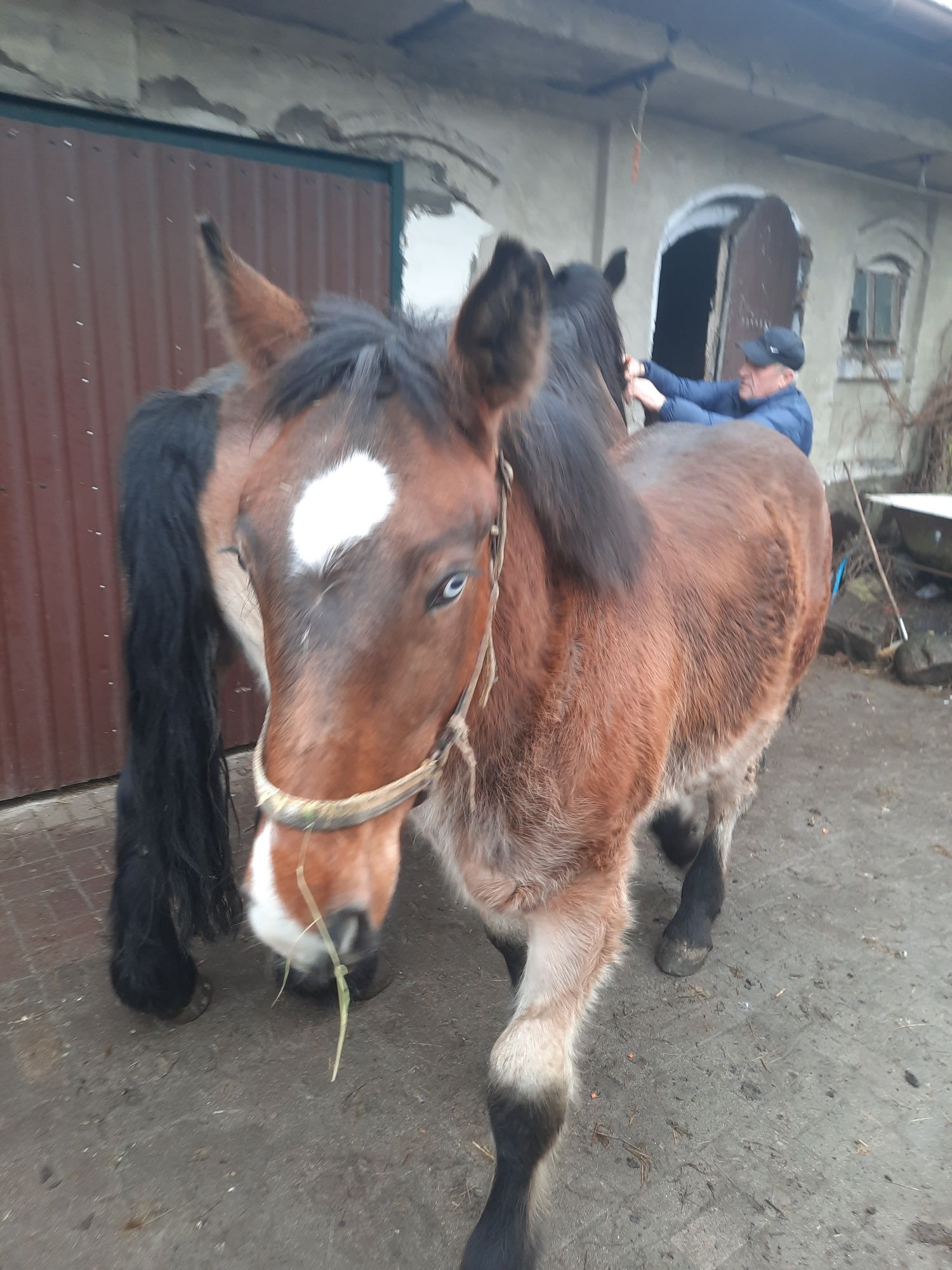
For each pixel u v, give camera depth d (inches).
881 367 266.1
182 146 125.3
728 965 106.2
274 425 53.9
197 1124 81.1
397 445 44.1
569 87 161.9
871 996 101.8
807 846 133.8
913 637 210.2
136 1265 68.1
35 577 126.6
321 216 139.8
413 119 147.0
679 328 247.0
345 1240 70.7
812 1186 77.4
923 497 244.1
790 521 100.7
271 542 43.5
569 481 59.5
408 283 153.6
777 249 212.1
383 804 46.1
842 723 181.8
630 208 183.2
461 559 44.5
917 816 144.1
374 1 120.5
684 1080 88.4
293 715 42.7
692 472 93.0
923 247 262.8
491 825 63.7
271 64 129.9
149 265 125.2
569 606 62.9
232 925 86.3
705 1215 74.0
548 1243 70.8
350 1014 96.2
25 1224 70.9
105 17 114.0
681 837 117.7
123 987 88.3
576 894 67.1
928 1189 77.6
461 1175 76.7
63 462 125.1
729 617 85.1
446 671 47.3
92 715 137.5
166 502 76.7
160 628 77.6
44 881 116.2
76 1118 81.0
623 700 65.7
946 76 178.2
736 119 185.9
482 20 127.3
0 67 108.6
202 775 80.4
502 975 103.4
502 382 47.6
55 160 114.2
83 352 122.8
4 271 113.9
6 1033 90.7
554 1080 62.5
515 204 166.4
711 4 140.4
